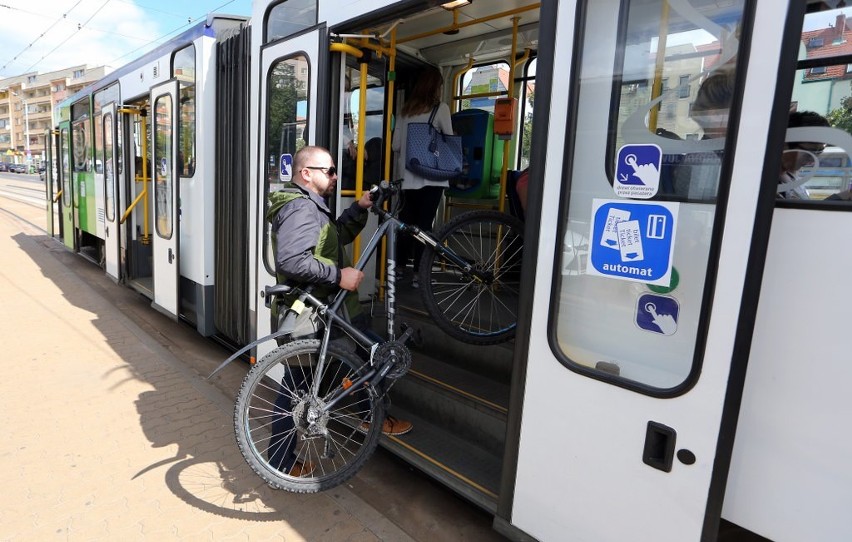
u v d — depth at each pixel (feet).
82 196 29.04
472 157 15.43
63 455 10.92
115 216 23.07
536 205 7.02
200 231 16.21
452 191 15.87
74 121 29.66
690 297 5.89
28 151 283.59
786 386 5.43
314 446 10.07
